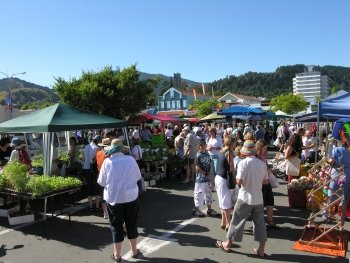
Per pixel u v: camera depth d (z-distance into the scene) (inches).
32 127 362.9
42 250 241.6
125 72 796.6
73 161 427.2
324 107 340.8
